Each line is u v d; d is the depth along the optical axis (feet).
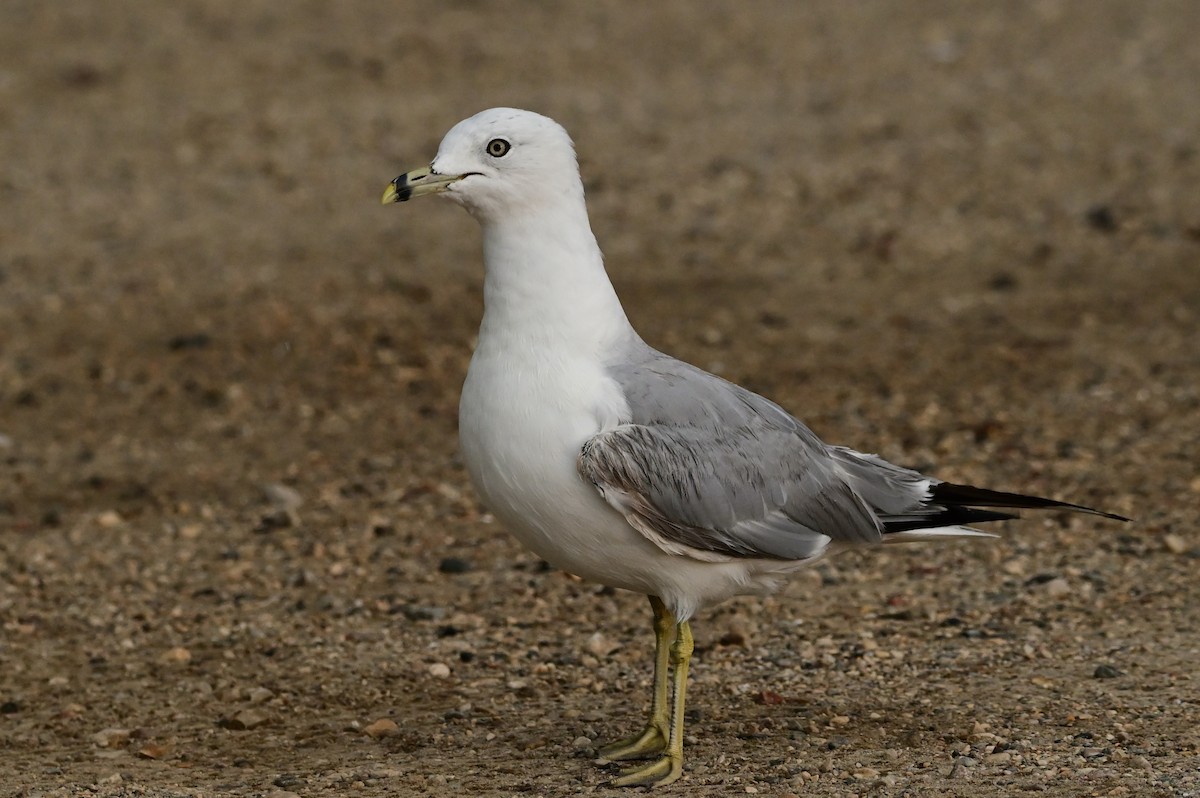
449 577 37.99
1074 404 47.91
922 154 72.33
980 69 84.02
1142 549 37.19
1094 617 33.30
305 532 41.45
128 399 51.98
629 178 71.56
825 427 47.14
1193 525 38.50
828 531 27.27
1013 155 71.31
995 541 38.14
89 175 73.61
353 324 57.47
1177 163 68.69
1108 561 36.60
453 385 52.75
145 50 90.22
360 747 28.53
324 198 70.85
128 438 49.11
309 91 83.92
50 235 66.95
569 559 26.30
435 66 87.61
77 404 51.62
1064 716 27.99
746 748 27.35
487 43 91.40
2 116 80.48
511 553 39.52
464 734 28.94
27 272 63.00
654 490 25.13
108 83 85.15
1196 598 33.99
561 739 28.45
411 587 37.40
